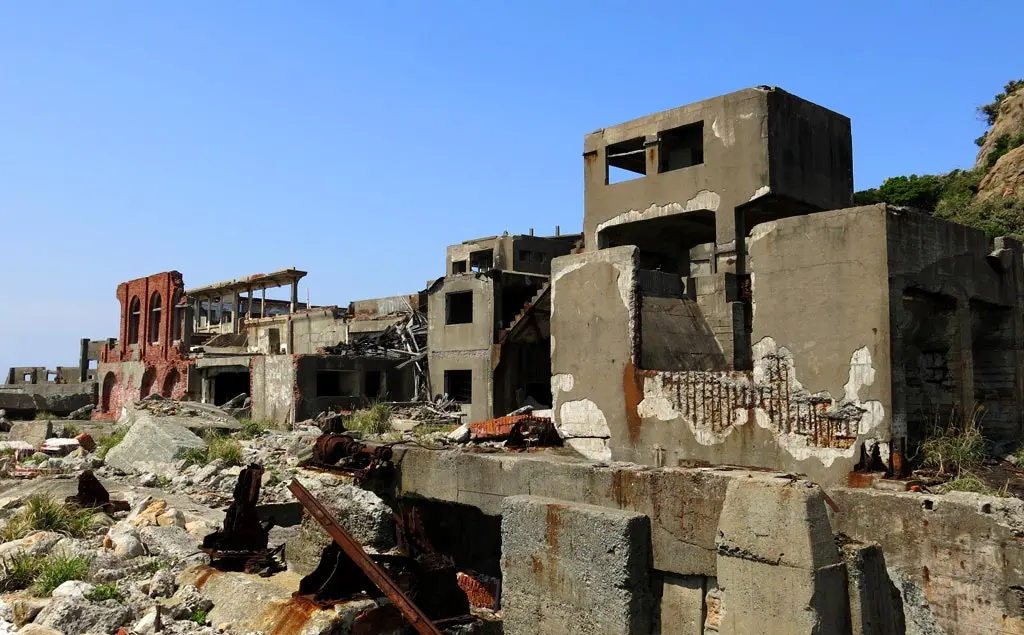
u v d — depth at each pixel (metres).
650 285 13.18
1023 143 35.12
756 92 16.33
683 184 17.53
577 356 10.84
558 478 8.12
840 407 8.07
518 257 33.72
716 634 5.92
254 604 6.88
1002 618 6.04
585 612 6.46
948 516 6.38
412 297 31.48
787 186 16.33
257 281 39.19
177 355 32.91
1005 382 10.01
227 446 16.39
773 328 8.73
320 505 6.93
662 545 6.61
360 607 6.54
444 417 23.55
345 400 26.55
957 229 9.11
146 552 8.81
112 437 19.47
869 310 7.94
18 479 14.16
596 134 19.31
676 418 9.55
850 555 5.47
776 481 5.55
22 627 6.30
